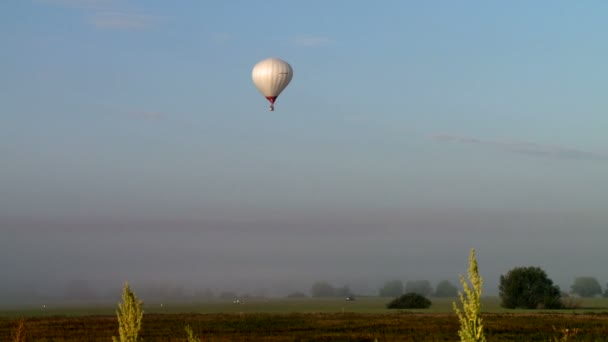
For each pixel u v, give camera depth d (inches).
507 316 4119.1
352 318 4163.4
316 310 6299.2
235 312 5846.5
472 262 509.7
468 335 501.7
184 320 3983.8
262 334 2854.3
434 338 2596.0
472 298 506.0
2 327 3366.1
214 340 2507.4
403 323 3582.7
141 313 622.5
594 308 5787.4
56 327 3339.1
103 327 3341.5
